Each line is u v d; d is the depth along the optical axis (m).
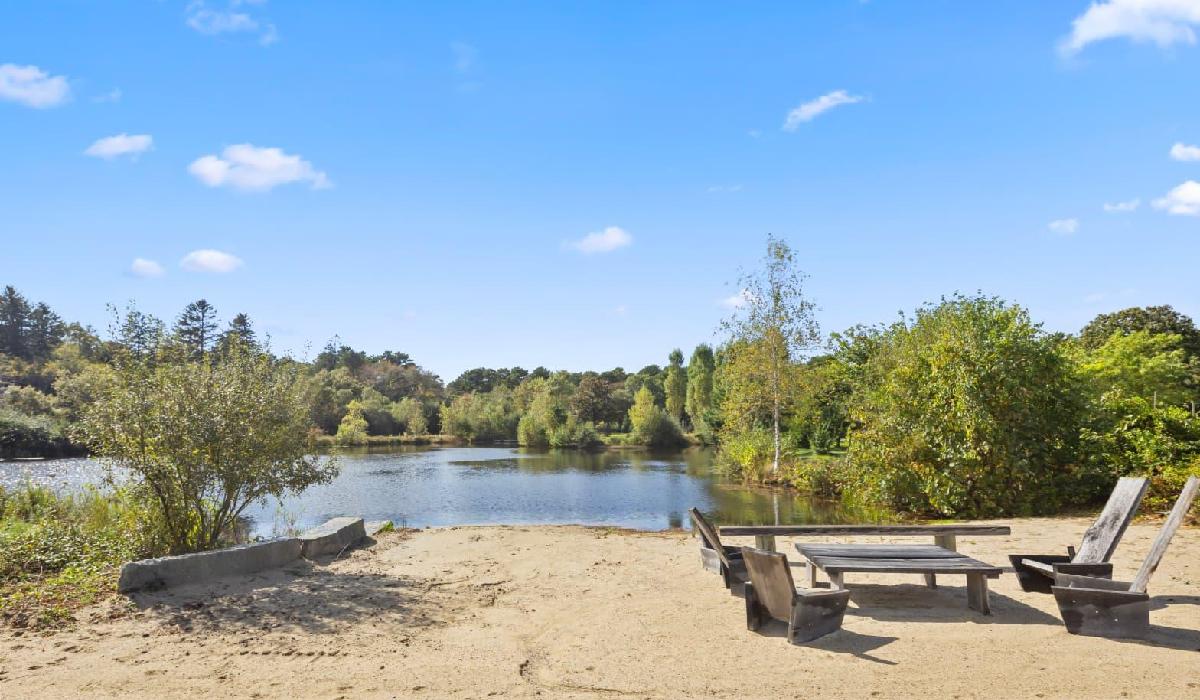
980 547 9.12
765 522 16.20
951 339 14.27
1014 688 4.36
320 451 9.95
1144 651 4.93
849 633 5.51
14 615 5.98
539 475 31.34
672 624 5.84
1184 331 36.91
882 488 15.16
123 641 5.39
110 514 10.55
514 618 6.06
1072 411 13.93
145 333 8.77
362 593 6.83
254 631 5.62
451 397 85.50
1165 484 12.03
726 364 30.67
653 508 19.94
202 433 8.18
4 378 61.12
